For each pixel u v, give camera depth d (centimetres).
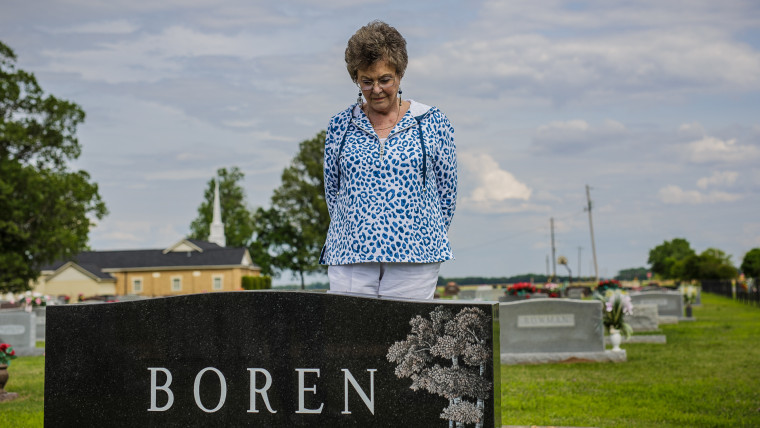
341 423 349
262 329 360
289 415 356
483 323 335
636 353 1350
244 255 6944
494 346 337
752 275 6919
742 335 1688
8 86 3738
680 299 2364
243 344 363
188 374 369
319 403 352
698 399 830
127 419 376
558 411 763
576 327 1262
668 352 1348
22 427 696
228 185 8694
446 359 338
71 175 3866
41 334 2005
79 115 3972
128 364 377
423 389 340
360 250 356
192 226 8738
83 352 382
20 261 3616
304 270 6444
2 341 1588
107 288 6888
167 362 372
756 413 741
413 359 341
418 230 359
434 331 340
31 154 3947
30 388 980
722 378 992
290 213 6078
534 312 1275
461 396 336
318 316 353
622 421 702
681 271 7600
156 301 375
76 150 4016
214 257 6894
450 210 385
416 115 372
